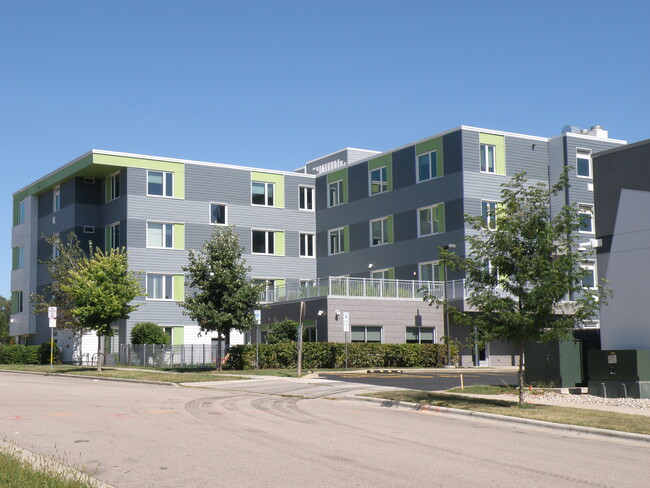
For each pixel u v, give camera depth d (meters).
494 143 43.31
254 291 34.06
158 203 47.41
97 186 50.00
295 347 35.66
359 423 15.83
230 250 34.00
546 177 44.44
